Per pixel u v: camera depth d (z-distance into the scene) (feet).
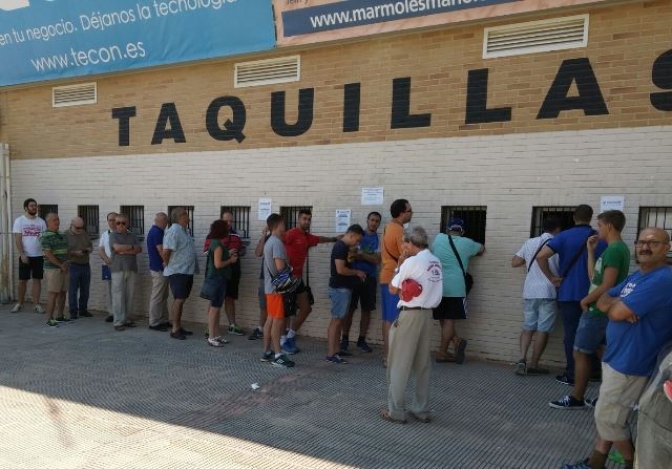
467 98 22.20
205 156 28.43
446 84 22.57
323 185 25.40
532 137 21.06
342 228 24.94
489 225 21.88
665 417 9.30
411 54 23.25
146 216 30.22
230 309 26.63
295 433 14.56
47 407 16.30
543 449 13.80
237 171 27.58
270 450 13.46
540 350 19.89
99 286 32.35
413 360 15.69
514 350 21.48
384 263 20.53
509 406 16.80
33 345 23.93
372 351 23.39
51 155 33.19
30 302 34.60
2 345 23.89
